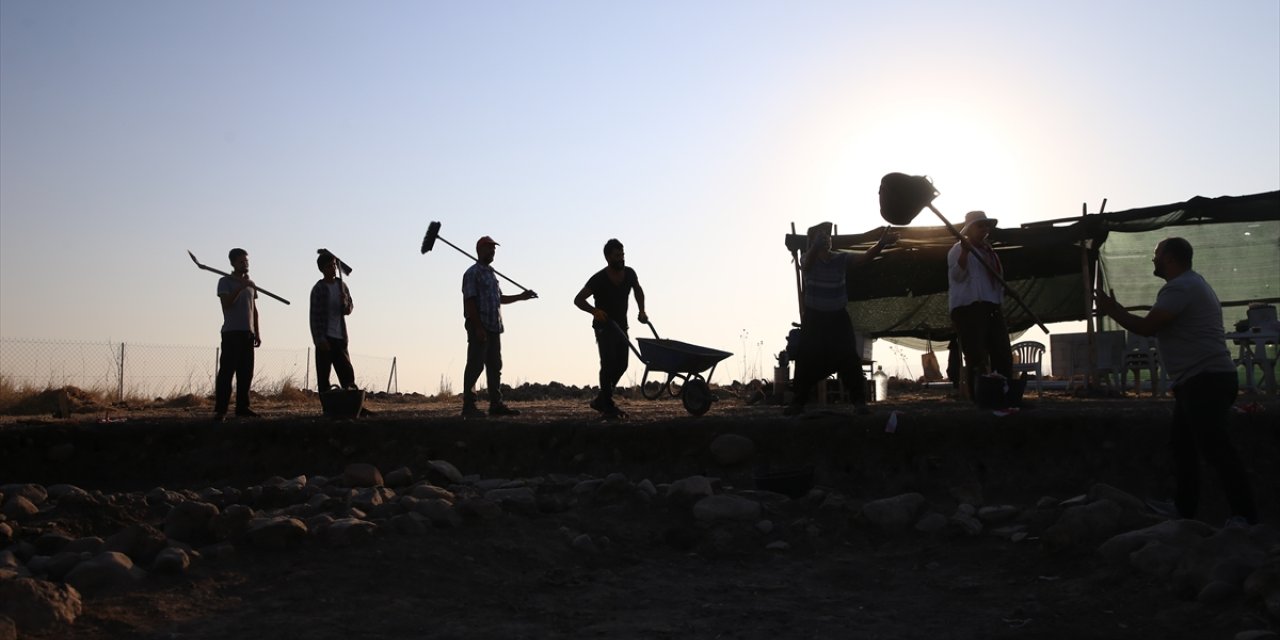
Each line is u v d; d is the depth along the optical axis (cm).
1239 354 1183
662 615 542
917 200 862
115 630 491
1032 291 1329
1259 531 559
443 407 1477
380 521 682
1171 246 641
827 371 909
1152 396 1238
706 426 890
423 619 524
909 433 831
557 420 968
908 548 686
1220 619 483
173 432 1030
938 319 1364
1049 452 804
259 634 491
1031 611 531
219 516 661
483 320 1059
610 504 780
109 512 718
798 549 691
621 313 1007
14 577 503
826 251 908
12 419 1246
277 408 1591
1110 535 628
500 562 631
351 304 1160
